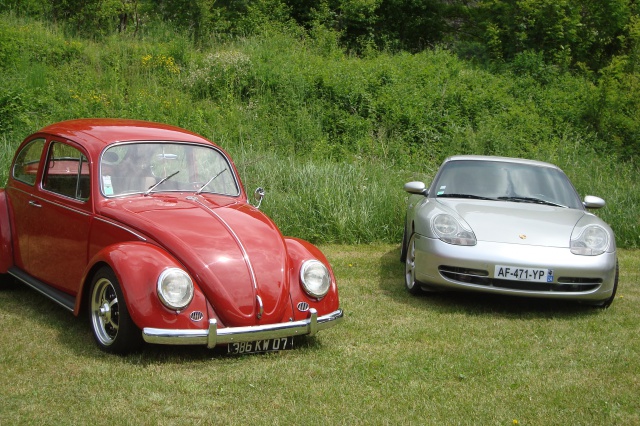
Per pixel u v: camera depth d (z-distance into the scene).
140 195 5.31
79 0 20.19
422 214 6.79
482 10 23.50
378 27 23.86
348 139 14.67
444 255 6.29
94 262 4.69
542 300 6.94
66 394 3.93
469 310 6.37
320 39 20.73
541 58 19.73
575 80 19.34
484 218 6.54
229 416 3.74
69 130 5.72
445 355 4.96
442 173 7.55
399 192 10.18
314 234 9.36
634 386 4.46
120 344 4.52
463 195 7.21
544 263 6.13
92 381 4.13
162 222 4.84
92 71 16.42
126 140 5.47
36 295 6.16
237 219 5.12
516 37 21.27
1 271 6.07
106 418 3.64
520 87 18.36
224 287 4.51
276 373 4.41
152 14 21.73
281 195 9.85
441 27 24.59
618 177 12.89
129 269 4.42
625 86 17.53
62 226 5.39
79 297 4.85
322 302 4.89
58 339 4.93
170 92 15.91
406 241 8.04
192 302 4.43
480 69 20.16
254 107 15.38
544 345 5.35
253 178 10.41
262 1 22.67
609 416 3.94
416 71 17.95
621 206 10.83
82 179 5.30
